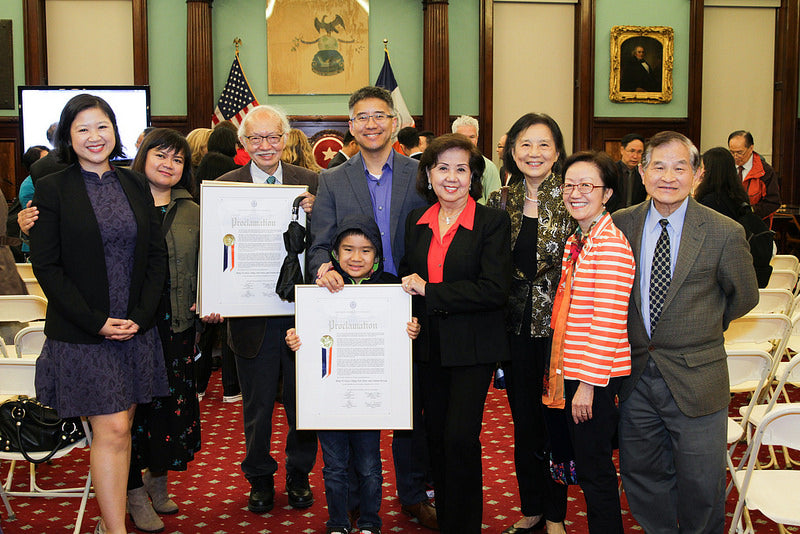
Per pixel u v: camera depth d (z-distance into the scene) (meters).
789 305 4.70
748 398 5.56
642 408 2.80
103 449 2.99
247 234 3.40
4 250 4.73
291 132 5.20
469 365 2.91
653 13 11.73
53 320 2.94
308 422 2.98
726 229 2.64
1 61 11.05
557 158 3.16
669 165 2.62
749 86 12.11
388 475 4.18
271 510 3.71
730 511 3.63
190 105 11.00
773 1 11.96
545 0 11.71
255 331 3.54
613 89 11.70
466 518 2.87
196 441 3.50
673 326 2.68
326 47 11.38
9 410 3.33
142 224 3.04
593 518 2.77
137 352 3.07
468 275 2.94
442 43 11.30
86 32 11.27
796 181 12.12
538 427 3.20
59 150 2.94
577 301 2.75
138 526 3.46
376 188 3.40
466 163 2.93
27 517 3.63
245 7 11.30
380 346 2.97
